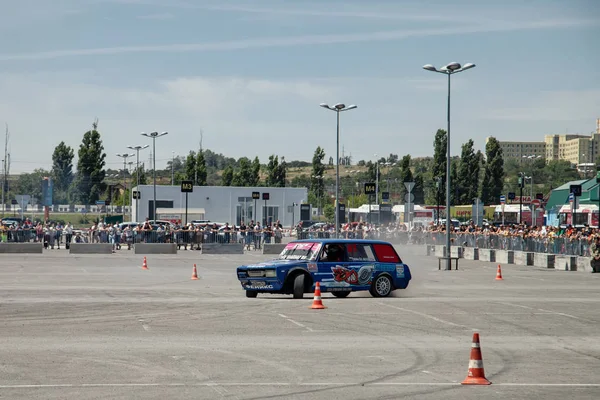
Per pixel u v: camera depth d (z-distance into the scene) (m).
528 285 35.56
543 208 98.06
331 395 11.98
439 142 135.88
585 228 59.16
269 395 11.93
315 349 16.45
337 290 27.05
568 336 18.86
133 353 15.70
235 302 25.62
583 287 34.41
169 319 21.09
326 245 27.27
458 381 13.21
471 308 24.84
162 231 66.75
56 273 39.53
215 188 99.81
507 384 12.99
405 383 12.98
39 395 11.77
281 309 23.73
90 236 67.00
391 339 18.02
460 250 63.16
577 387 12.81
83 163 128.62
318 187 150.25
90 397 11.65
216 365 14.49
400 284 28.39
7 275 37.72
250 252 65.44
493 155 135.00
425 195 154.38
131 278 36.56
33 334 18.17
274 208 102.94
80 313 22.23
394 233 70.75
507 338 18.45
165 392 12.07
